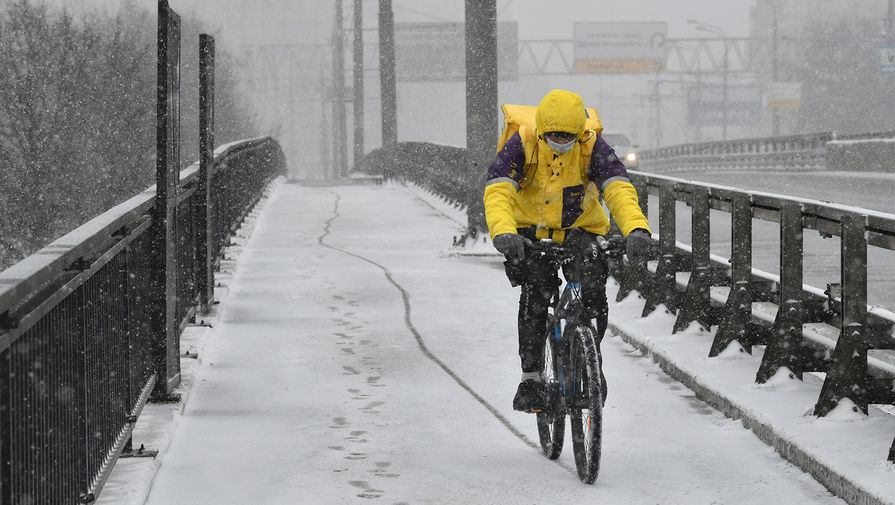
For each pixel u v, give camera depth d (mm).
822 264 25547
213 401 12609
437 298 19734
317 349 15422
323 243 29047
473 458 10422
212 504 9156
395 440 11023
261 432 11312
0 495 5910
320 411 12141
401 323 17359
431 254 26453
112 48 61250
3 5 58625
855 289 10391
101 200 59500
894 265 24875
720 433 11039
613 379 13414
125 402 10102
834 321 11820
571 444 10828
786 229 11859
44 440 6926
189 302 16312
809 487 9359
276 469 10086
